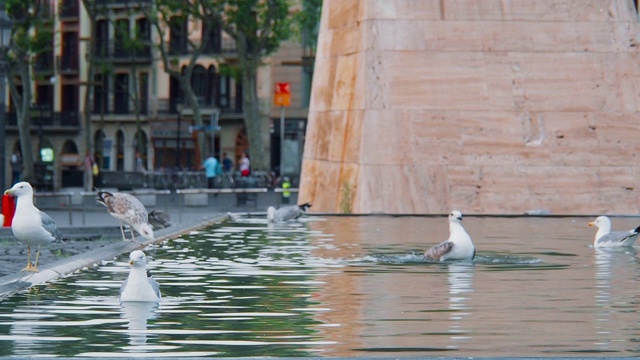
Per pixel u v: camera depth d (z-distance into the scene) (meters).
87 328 10.29
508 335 9.95
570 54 25.66
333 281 13.70
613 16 25.83
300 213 24.34
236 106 86.44
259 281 13.68
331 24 27.42
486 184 25.27
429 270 14.91
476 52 25.52
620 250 17.61
